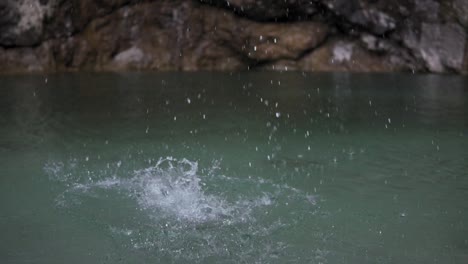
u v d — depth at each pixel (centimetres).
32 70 638
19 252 208
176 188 280
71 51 655
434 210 253
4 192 269
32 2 631
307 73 675
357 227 234
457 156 339
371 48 709
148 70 673
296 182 292
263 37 693
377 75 668
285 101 508
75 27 653
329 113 462
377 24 697
